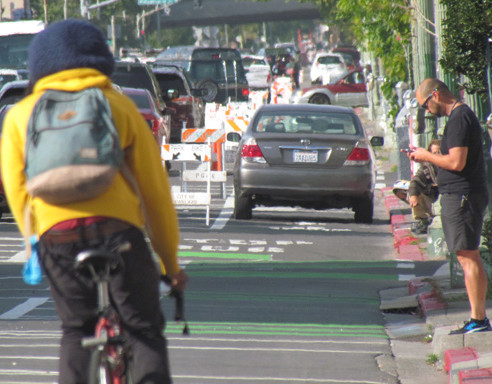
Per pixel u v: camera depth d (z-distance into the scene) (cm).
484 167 3056
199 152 7044
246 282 4534
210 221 6794
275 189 6538
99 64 1683
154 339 1680
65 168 1568
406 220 6481
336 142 6544
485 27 3956
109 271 1611
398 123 7819
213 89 17425
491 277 3553
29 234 1653
